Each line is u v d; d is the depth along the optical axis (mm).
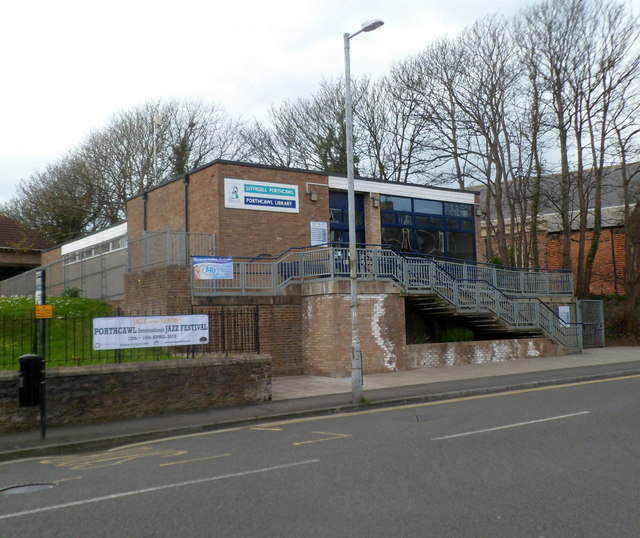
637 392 14172
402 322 19453
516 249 36406
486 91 31109
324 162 42188
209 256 18094
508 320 22359
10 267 39625
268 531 5297
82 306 20828
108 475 7867
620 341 29844
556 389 15344
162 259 18734
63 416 11742
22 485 7582
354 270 13867
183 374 13000
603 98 29984
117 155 42906
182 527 5512
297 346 19031
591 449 8211
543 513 5586
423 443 8898
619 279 35688
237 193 21344
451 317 22844
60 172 44094
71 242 32938
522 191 33000
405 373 18656
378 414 12320
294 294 19109
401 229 25562
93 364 12641
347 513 5703
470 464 7504
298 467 7668
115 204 42469
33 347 12586
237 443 9734
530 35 30156
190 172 22594
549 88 30469
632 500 5938
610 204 39844
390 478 6930
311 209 23000
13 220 41875
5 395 11219
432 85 33438
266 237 21812
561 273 26422
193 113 45000
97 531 5527
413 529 5223
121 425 11609
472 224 28062
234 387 13555
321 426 11078
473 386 15531
